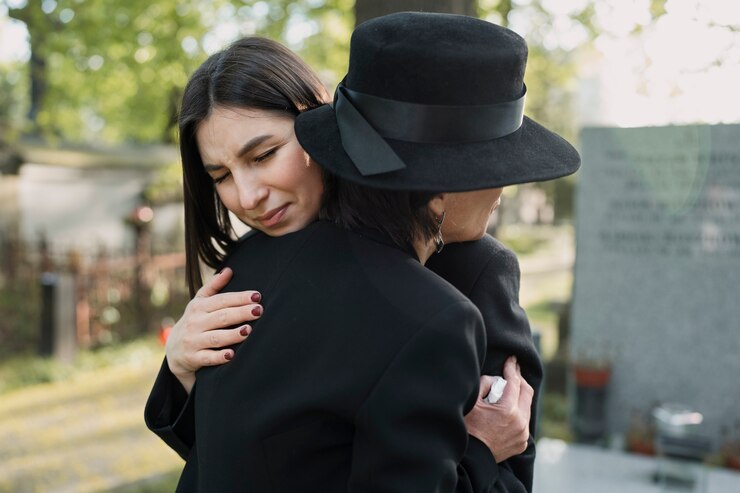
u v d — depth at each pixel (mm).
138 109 12000
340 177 1059
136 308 8086
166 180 11703
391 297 979
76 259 7906
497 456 1098
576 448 4227
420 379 930
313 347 1000
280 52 1151
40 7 8383
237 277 1171
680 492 3602
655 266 4738
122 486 4133
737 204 4516
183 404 1309
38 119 10156
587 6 7773
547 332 8805
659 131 4707
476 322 974
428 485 905
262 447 999
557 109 12383
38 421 5375
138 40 8836
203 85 1107
